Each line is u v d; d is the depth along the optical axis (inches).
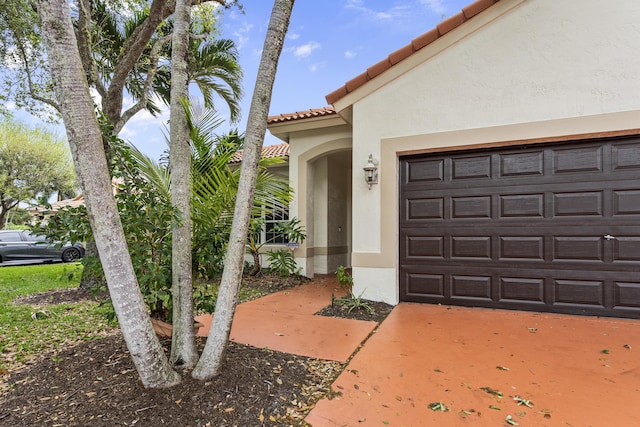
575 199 214.7
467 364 145.1
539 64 217.2
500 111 224.8
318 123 352.2
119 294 102.7
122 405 105.8
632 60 199.3
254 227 209.2
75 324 207.3
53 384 120.8
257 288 317.4
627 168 204.5
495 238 232.4
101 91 295.3
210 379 116.8
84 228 130.6
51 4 92.2
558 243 217.8
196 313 221.0
